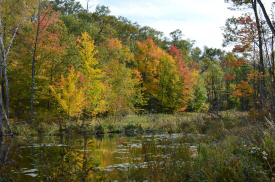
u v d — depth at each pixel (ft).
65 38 72.28
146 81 121.49
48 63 65.57
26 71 64.49
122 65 94.99
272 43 41.50
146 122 72.49
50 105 76.07
